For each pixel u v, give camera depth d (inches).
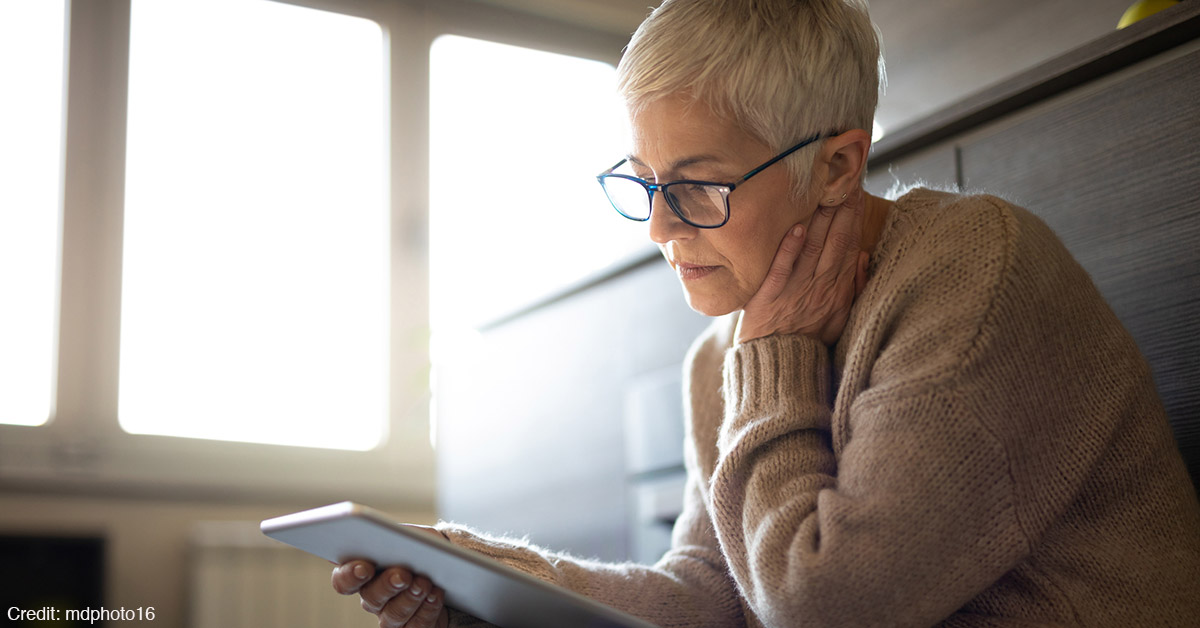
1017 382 35.8
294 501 129.3
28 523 112.9
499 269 153.1
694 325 70.1
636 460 73.8
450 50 156.7
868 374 38.7
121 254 125.9
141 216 128.8
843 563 34.1
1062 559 36.4
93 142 126.9
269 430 132.5
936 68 78.7
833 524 34.8
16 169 122.7
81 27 128.3
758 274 41.1
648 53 39.5
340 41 146.9
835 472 38.7
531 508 84.6
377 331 142.3
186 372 128.3
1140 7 52.8
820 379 40.3
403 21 151.1
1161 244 44.2
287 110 141.0
